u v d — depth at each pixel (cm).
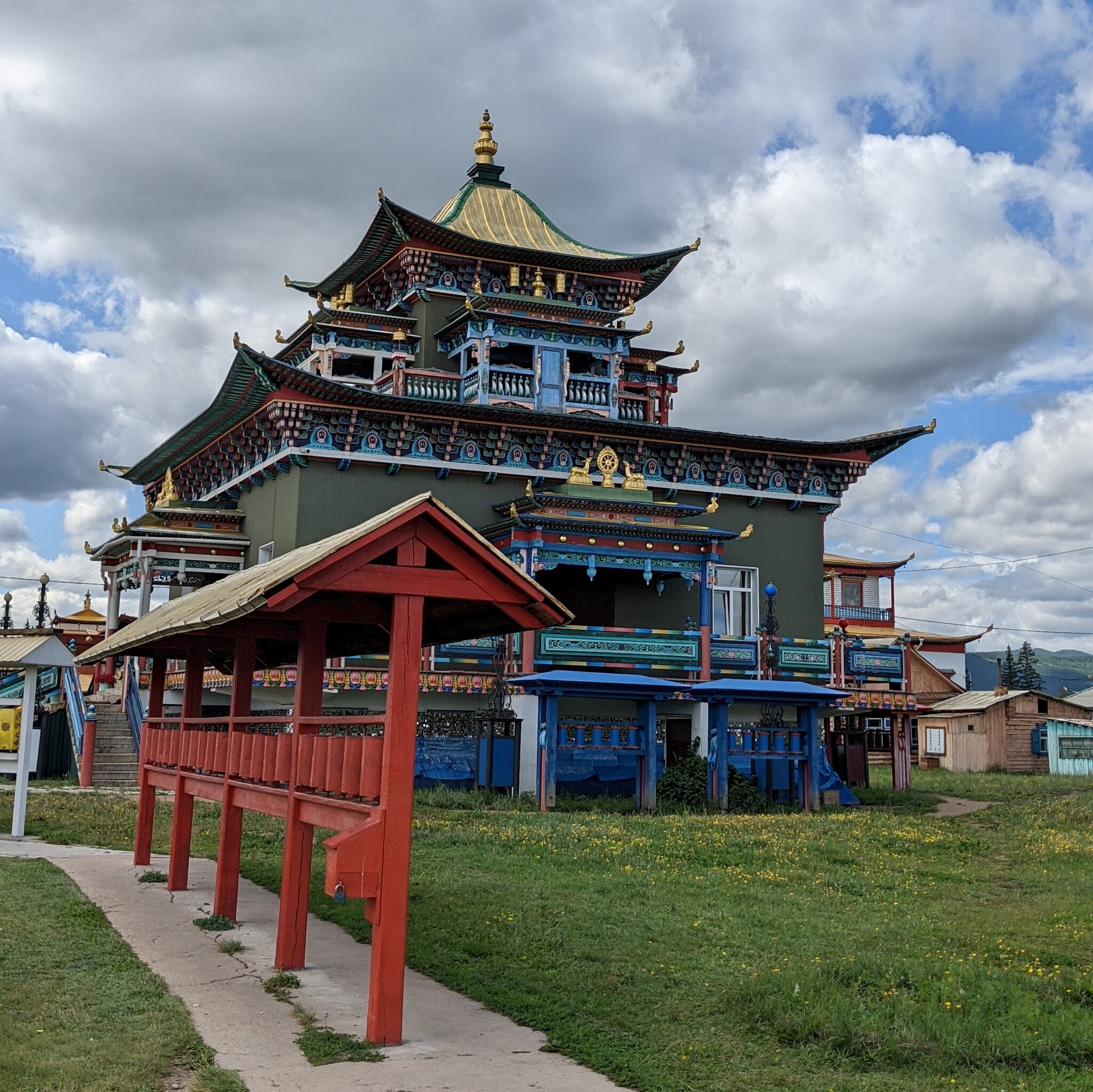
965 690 7325
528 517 3222
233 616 1098
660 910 1580
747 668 3512
